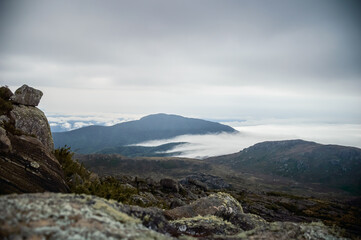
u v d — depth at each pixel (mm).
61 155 20500
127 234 8000
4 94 18859
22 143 15312
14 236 6191
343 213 78312
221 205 17844
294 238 10719
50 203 8805
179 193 49312
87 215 8492
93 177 22344
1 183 11281
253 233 11539
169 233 11141
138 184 46844
